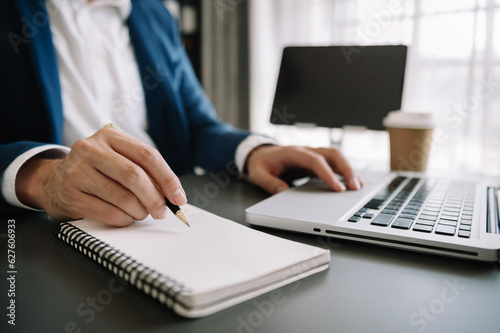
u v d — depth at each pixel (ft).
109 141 1.37
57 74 2.63
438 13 5.73
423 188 1.82
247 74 8.10
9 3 2.50
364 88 2.78
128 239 1.14
